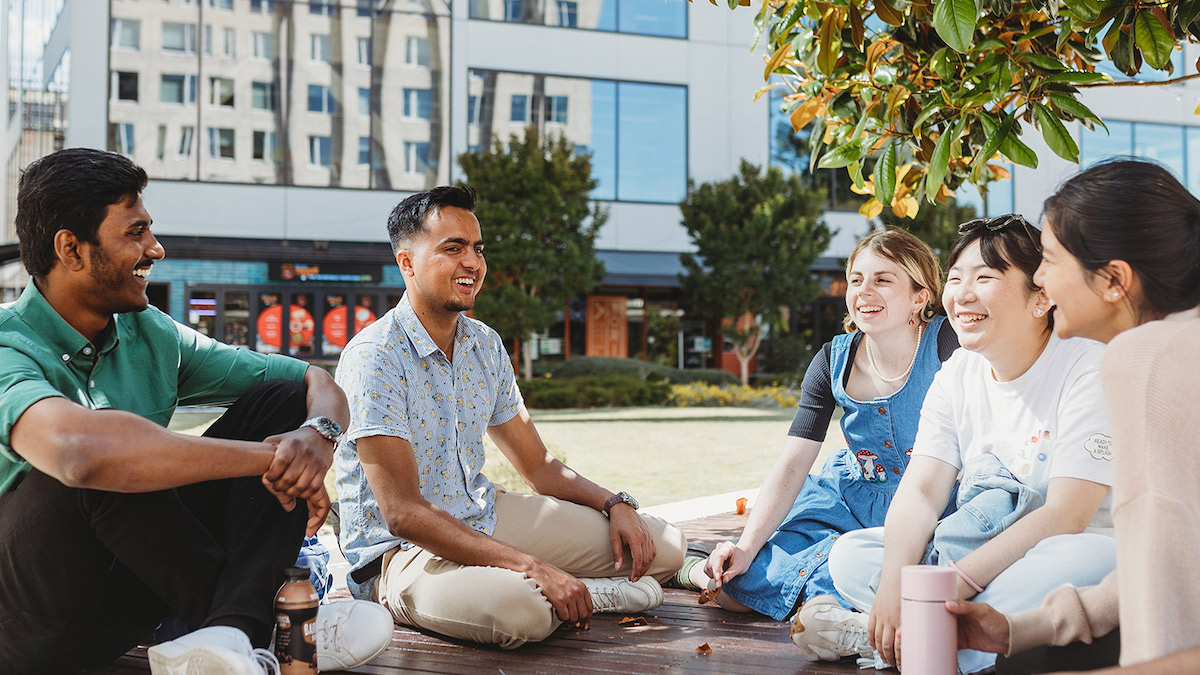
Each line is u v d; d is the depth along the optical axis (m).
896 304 2.77
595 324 22.38
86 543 1.93
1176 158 23.31
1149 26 2.54
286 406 2.26
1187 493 1.30
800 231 19.47
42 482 1.90
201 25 18.98
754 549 2.91
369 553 2.80
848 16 3.04
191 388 2.47
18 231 2.08
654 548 2.97
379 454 2.62
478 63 20.59
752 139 22.36
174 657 1.84
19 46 20.72
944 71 2.83
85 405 2.13
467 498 2.86
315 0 19.55
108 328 2.22
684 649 2.54
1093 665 1.78
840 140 3.52
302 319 19.39
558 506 2.98
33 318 2.10
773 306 19.81
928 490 2.32
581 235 18.05
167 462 1.84
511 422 3.11
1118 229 1.49
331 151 19.70
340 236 19.73
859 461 2.94
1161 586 1.28
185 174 18.97
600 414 15.30
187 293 18.84
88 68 18.41
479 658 2.46
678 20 21.98
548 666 2.38
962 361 2.39
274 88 19.39
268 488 2.04
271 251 19.05
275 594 2.05
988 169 3.85
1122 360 1.38
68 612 1.98
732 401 17.88
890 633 2.06
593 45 21.41
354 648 2.25
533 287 17.70
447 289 2.74
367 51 19.84
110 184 2.05
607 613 2.96
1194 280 1.48
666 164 21.94
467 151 20.42
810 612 2.38
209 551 2.03
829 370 2.97
